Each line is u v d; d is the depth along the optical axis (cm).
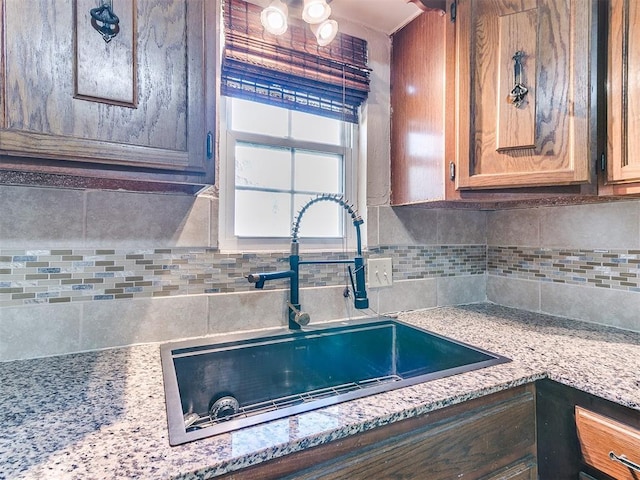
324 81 127
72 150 63
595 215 123
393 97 139
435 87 117
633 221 114
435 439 67
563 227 132
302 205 132
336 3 124
